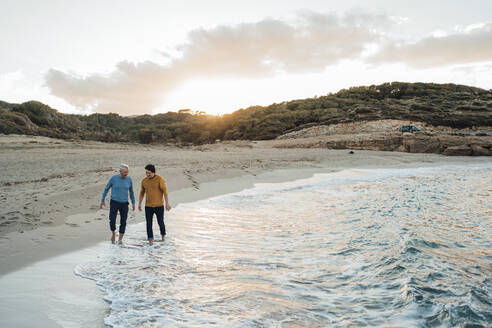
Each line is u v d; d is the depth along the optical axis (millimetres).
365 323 3285
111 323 3203
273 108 101375
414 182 16438
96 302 3701
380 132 48312
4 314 3262
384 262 5051
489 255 5500
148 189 6395
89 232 6641
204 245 6156
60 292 3902
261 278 4539
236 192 12883
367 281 4391
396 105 64562
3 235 5980
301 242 6328
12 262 4762
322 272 4766
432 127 51312
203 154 30531
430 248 5777
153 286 4199
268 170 19984
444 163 27953
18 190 10633
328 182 16219
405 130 44281
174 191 12391
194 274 4668
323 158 28531
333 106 86125
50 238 6023
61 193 10133
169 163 21719
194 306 3646
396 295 3936
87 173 15391
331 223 7898
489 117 53062
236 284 4312
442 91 84562
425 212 9125
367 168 23922
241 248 5984
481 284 4262
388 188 14250
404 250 5566
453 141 36250
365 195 12336
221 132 122062
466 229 7262
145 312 3467
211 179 15656
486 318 3414
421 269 4734
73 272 4582
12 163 19641
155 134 140000
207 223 7930
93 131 102625
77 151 30219
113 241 6121
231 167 20438
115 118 194250
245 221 8172
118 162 21188
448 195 12266
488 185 15227
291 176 18109
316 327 3203
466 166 26219
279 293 4031
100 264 4953
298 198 11656
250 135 82188
